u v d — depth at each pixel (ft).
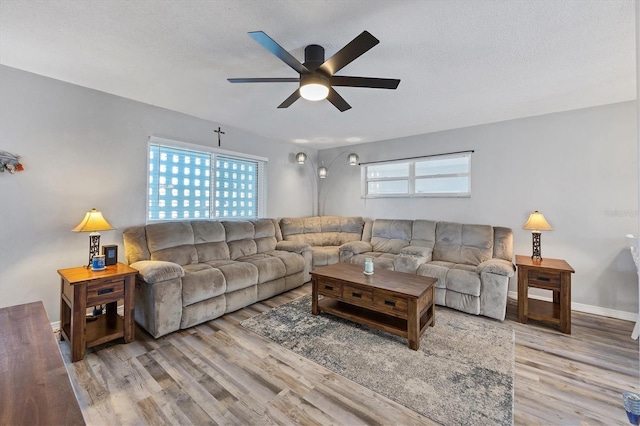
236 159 14.21
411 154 14.83
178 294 8.39
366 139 15.84
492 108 10.61
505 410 5.35
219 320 9.36
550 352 7.45
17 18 5.62
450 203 13.58
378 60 7.16
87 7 5.30
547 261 9.68
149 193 10.93
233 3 5.16
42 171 8.33
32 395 3.05
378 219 15.34
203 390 5.87
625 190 9.76
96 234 8.24
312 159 18.54
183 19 5.65
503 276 9.41
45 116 8.35
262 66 7.61
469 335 8.38
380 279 8.91
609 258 10.00
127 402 5.50
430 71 7.73
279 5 5.20
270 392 5.83
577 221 10.55
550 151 11.06
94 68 7.79
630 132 9.66
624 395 4.14
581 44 6.40
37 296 8.27
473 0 5.03
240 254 12.49
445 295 10.48
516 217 11.81
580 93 9.16
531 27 5.80
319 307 9.66
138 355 7.17
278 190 16.29
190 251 10.78
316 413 5.27
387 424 5.03
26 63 7.55
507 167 12.00
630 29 5.83
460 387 6.01
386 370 6.60
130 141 10.15
